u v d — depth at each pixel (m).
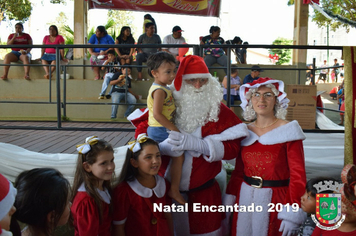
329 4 9.41
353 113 2.62
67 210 1.48
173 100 1.89
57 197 1.38
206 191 1.94
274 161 1.85
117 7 7.48
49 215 1.37
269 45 2.81
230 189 2.08
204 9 7.90
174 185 1.85
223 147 1.83
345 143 2.64
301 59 6.79
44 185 1.36
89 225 1.62
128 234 1.83
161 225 1.79
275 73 6.80
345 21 5.88
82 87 6.41
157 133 1.91
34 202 1.33
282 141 1.83
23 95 6.43
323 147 3.51
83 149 1.70
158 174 2.06
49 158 2.58
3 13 10.88
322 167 3.45
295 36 6.92
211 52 6.47
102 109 6.19
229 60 2.86
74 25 6.73
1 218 0.95
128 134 4.13
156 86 1.84
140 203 1.77
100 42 6.63
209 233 1.92
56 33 6.79
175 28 6.67
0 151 2.52
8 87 6.43
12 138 3.69
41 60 6.89
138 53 6.45
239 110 5.88
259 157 1.88
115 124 5.28
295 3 6.93
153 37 6.62
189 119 1.85
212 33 6.54
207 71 1.86
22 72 6.79
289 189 1.81
